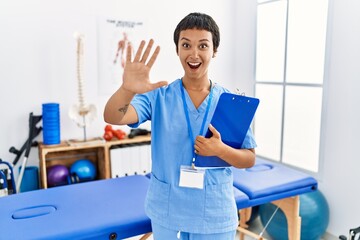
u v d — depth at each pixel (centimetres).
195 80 129
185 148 126
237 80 393
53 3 301
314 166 305
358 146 262
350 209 271
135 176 221
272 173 233
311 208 264
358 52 257
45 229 149
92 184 205
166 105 130
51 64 306
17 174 301
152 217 132
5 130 296
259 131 365
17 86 296
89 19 315
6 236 143
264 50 353
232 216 132
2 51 288
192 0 362
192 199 127
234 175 227
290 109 324
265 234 293
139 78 110
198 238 130
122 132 316
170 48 356
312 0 295
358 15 255
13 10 288
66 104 315
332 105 280
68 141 306
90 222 156
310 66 302
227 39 388
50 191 193
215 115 125
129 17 332
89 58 320
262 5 350
